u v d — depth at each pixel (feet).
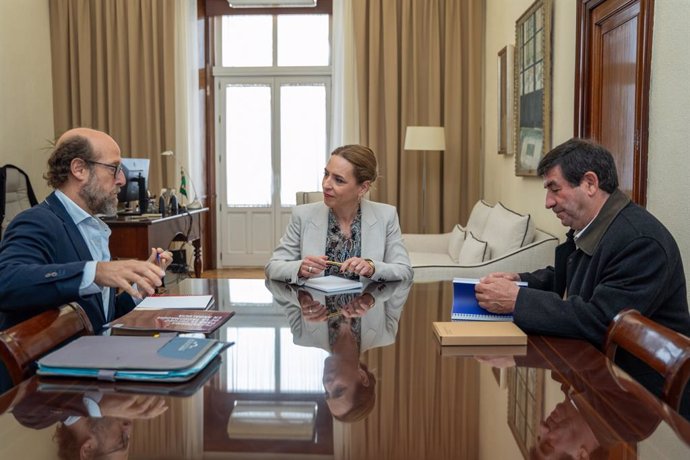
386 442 2.64
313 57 23.70
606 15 9.52
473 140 20.43
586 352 4.26
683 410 5.04
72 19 21.38
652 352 3.69
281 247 8.00
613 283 5.10
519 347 4.41
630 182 8.64
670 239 5.32
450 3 20.17
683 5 7.07
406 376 3.66
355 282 7.23
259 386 3.41
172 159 21.72
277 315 5.43
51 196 6.12
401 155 20.83
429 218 20.83
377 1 20.42
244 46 23.73
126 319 5.09
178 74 21.61
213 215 24.02
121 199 15.49
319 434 2.74
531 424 2.83
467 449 2.57
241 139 23.85
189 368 3.48
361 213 8.04
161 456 2.43
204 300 5.98
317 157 23.84
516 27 15.10
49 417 2.89
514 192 15.97
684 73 7.04
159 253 5.78
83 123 21.63
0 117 18.67
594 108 10.08
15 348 3.64
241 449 2.54
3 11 18.78
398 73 20.74
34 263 5.41
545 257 11.27
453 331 4.53
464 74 20.52
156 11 21.31
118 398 3.17
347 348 4.32
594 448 2.53
